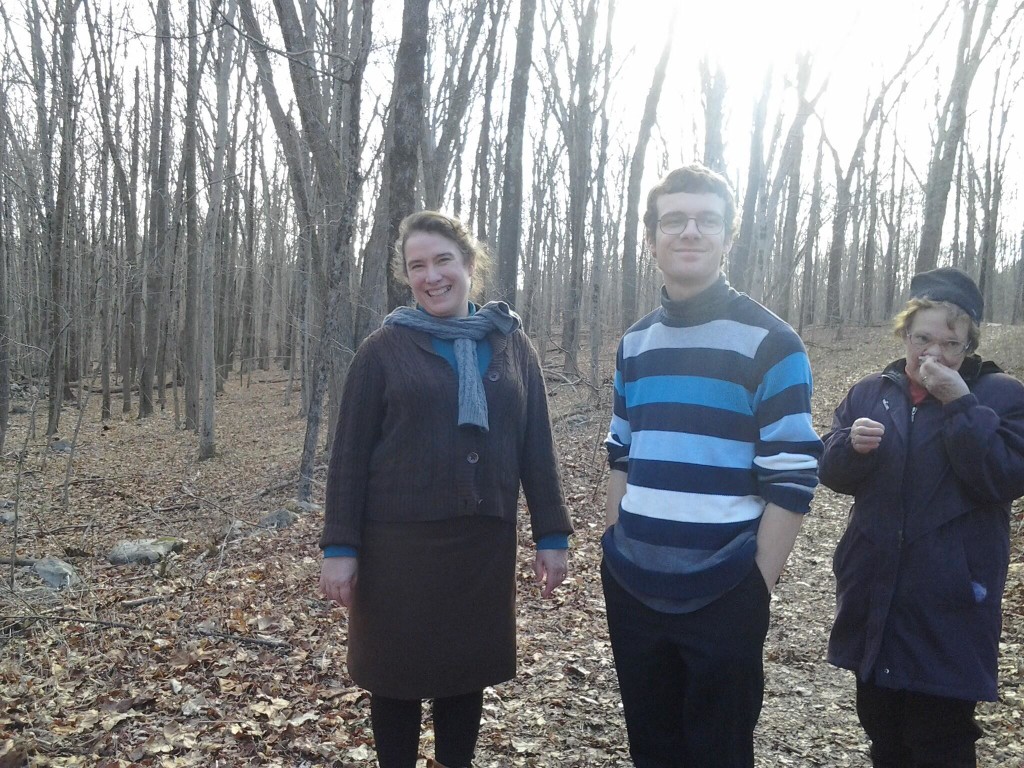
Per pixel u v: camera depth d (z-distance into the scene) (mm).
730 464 2023
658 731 2170
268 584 5680
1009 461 2041
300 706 3576
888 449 2262
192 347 18266
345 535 2244
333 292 8648
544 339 23344
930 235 11117
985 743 3123
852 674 3975
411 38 6672
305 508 8797
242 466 13195
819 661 4145
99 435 17234
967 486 2164
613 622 2188
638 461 2139
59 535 8508
